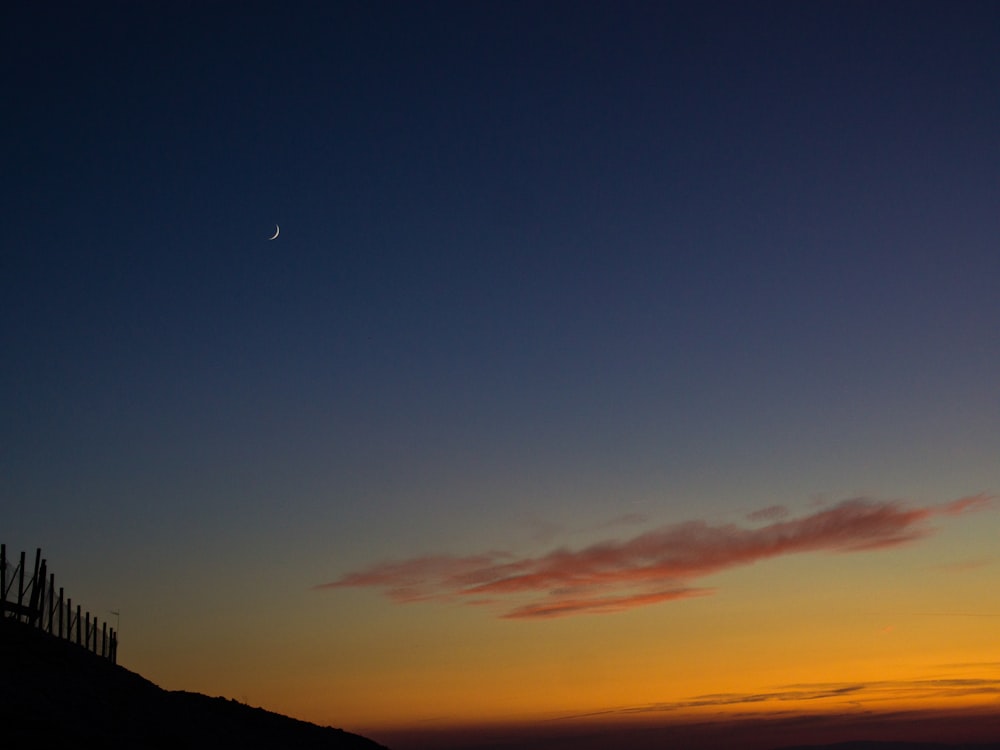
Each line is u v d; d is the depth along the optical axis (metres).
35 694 29.11
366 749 45.09
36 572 39.78
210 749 31.78
